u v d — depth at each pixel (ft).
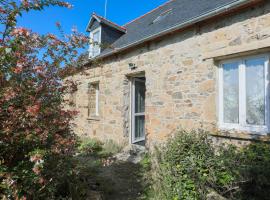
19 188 6.61
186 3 20.70
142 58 19.01
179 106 15.58
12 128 6.64
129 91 21.53
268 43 10.98
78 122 28.37
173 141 13.07
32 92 7.63
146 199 10.69
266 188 9.44
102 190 11.23
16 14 6.91
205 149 11.71
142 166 15.16
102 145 22.06
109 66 23.31
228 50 12.66
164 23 19.30
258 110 11.91
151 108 18.02
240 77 12.68
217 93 13.60
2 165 6.84
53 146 7.43
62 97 9.23
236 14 12.48
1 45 6.57
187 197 9.59
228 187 9.97
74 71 9.47
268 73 11.47
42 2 7.53
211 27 13.74
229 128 12.97
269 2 11.12
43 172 7.41
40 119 7.36
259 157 9.95
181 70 15.53
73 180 9.39
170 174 10.73
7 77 7.06
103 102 24.16
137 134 22.17
